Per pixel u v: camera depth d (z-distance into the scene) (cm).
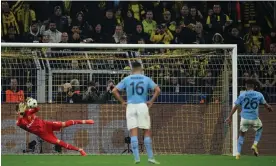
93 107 3994
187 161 3331
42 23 5022
